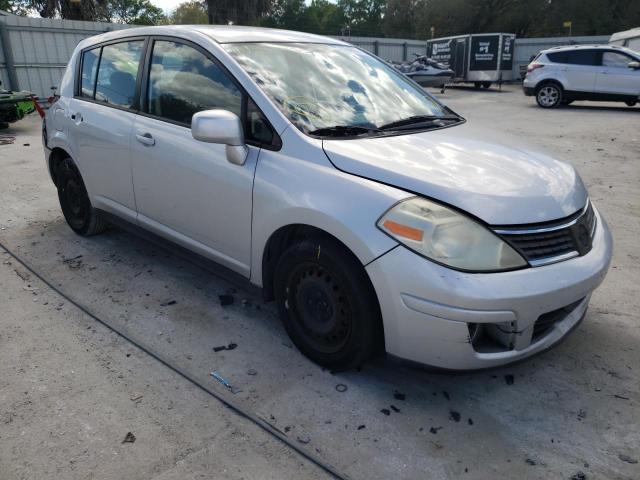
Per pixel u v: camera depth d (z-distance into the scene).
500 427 2.47
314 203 2.60
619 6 41.72
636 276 4.07
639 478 2.18
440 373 2.44
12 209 5.70
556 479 2.17
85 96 4.34
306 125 2.90
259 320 3.40
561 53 15.80
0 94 11.81
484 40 25.02
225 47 3.23
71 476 2.15
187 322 3.36
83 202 4.59
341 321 2.67
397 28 52.25
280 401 2.62
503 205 2.43
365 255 2.41
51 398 2.62
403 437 2.39
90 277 3.99
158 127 3.52
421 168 2.57
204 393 2.68
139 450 2.29
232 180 3.01
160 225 3.71
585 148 9.25
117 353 3.02
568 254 2.54
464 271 2.29
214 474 2.17
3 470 2.17
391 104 3.45
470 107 16.94
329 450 2.31
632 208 5.77
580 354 3.05
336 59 3.62
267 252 2.97
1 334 3.20
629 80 14.85
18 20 16.47
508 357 2.44
